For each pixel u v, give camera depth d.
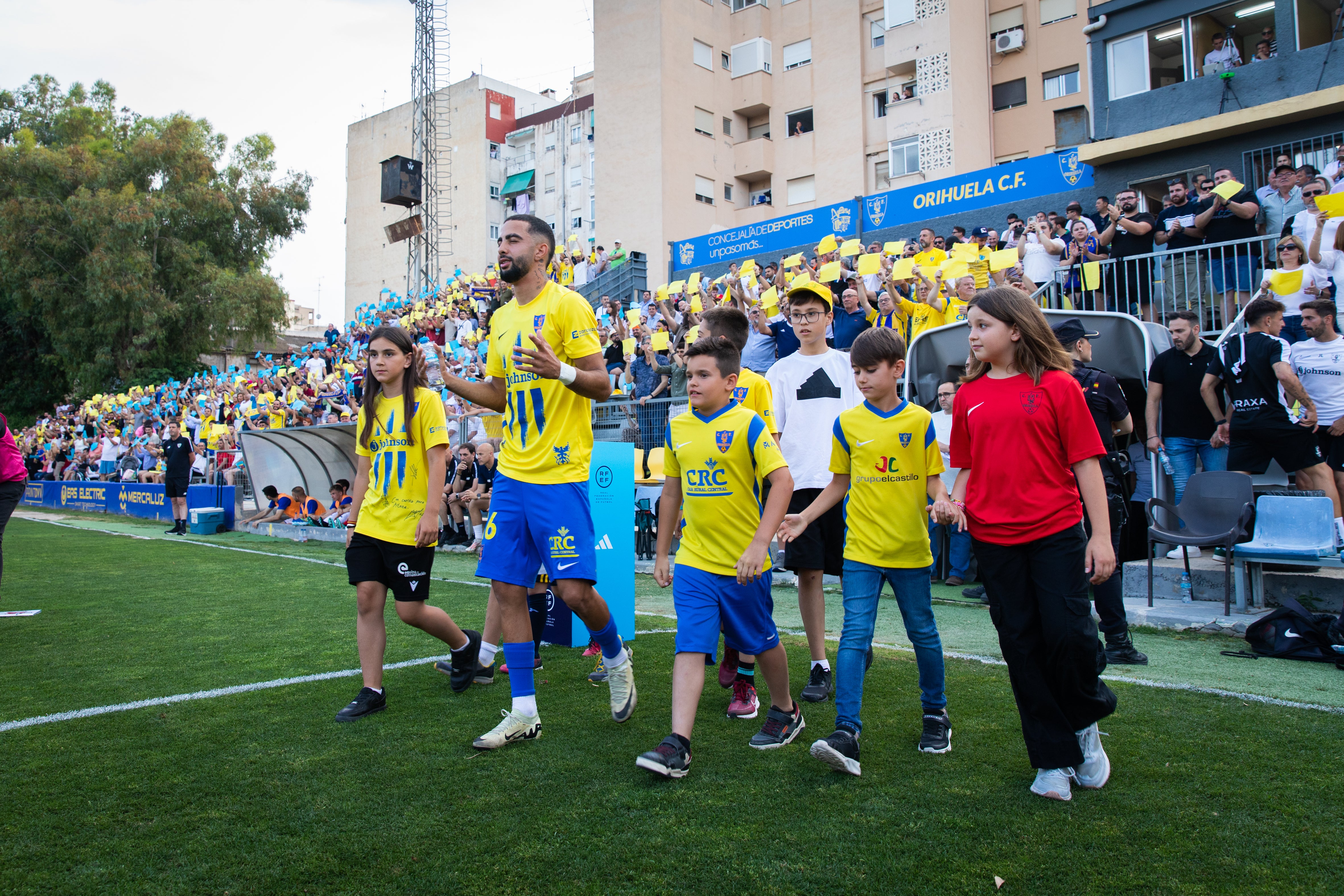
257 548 11.51
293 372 20.69
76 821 2.55
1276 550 5.28
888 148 26.98
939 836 2.40
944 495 3.03
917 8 25.08
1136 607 5.72
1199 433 6.42
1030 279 8.52
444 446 3.74
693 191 29.66
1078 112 24.59
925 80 24.86
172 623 5.84
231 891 2.13
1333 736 3.20
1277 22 11.15
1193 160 11.76
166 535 13.73
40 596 7.07
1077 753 2.63
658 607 6.79
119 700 3.88
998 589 2.72
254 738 3.32
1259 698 3.72
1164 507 5.84
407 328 21.69
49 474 25.55
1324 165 10.70
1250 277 8.05
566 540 3.30
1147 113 12.27
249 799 2.71
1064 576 2.62
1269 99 11.18
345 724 3.50
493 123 44.97
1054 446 2.66
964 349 7.38
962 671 4.25
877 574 3.17
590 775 2.90
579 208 42.28
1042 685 2.65
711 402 3.11
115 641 5.23
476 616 6.12
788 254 16.48
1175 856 2.26
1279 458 5.89
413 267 43.78
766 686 4.10
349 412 13.95
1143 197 12.37
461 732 3.39
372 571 3.71
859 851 2.31
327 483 14.40
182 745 3.24
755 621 3.09
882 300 8.77
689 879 2.16
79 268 30.23
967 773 2.88
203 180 32.81
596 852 2.32
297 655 4.82
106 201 29.59
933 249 11.09
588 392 3.20
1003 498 2.70
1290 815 2.51
